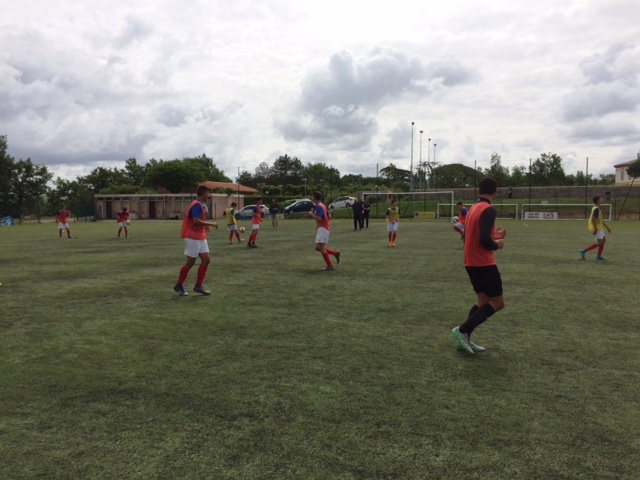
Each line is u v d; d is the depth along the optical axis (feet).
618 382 13.52
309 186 210.79
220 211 179.11
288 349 16.60
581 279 31.73
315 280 31.65
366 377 13.89
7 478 8.91
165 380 13.74
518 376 13.97
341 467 9.18
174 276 33.96
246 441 10.21
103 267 39.19
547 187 162.81
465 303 24.16
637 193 152.46
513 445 10.02
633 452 9.77
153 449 9.92
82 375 14.19
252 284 30.19
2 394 12.81
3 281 32.04
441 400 12.27
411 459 9.46
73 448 10.00
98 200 190.70
